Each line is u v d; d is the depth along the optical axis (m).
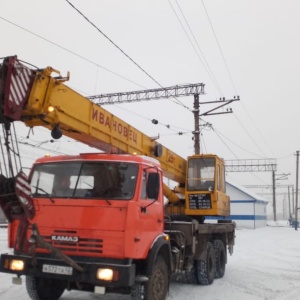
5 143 5.75
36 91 6.09
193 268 9.68
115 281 5.71
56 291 7.83
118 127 8.30
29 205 5.83
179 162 11.80
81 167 6.64
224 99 23.41
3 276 10.14
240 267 13.26
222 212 12.16
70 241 6.15
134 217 6.02
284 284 10.02
